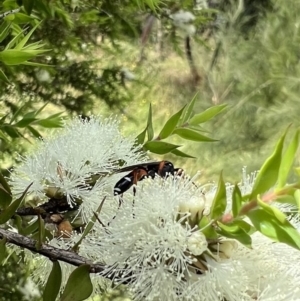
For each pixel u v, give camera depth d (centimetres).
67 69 65
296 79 97
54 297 17
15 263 48
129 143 22
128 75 70
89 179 20
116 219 17
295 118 96
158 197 17
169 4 67
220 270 16
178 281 16
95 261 17
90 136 21
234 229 15
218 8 112
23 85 62
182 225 17
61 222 20
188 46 119
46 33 61
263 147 98
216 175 96
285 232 13
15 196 21
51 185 21
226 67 107
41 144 22
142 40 96
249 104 101
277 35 99
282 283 16
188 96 120
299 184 14
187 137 23
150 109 23
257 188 14
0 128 28
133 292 16
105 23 60
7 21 30
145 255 16
